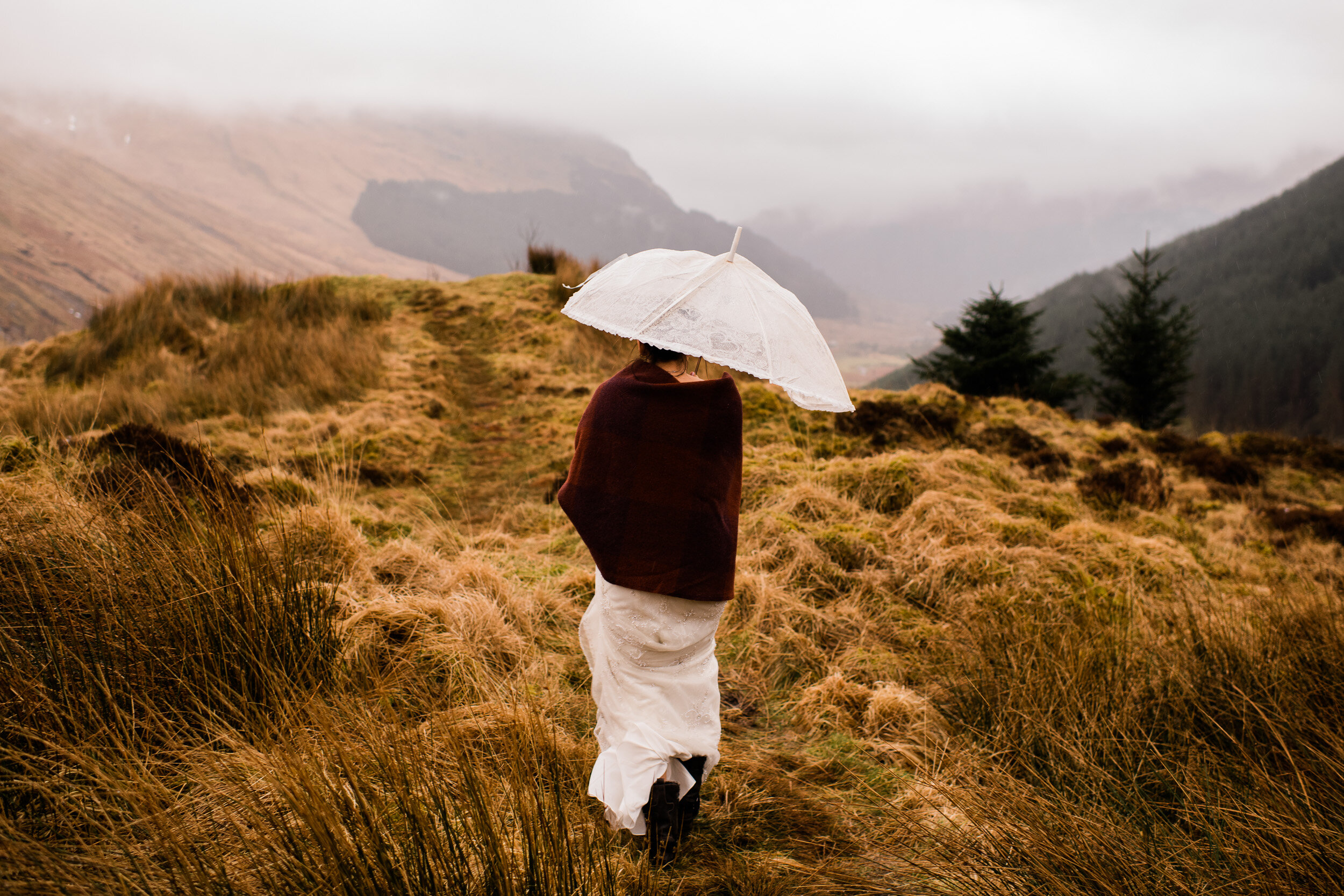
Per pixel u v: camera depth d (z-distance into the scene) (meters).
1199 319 111.69
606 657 2.01
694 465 1.90
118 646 2.08
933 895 1.97
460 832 1.80
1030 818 2.01
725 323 1.83
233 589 2.37
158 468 3.35
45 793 1.54
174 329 10.11
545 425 7.77
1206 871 1.91
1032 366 20.16
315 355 8.79
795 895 1.98
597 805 2.14
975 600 4.01
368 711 2.18
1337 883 1.75
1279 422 92.94
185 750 1.87
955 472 5.84
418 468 6.31
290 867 1.47
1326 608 3.37
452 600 3.19
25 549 2.32
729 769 2.57
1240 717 2.61
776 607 3.81
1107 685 2.87
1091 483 6.73
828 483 5.55
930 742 2.80
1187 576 4.84
